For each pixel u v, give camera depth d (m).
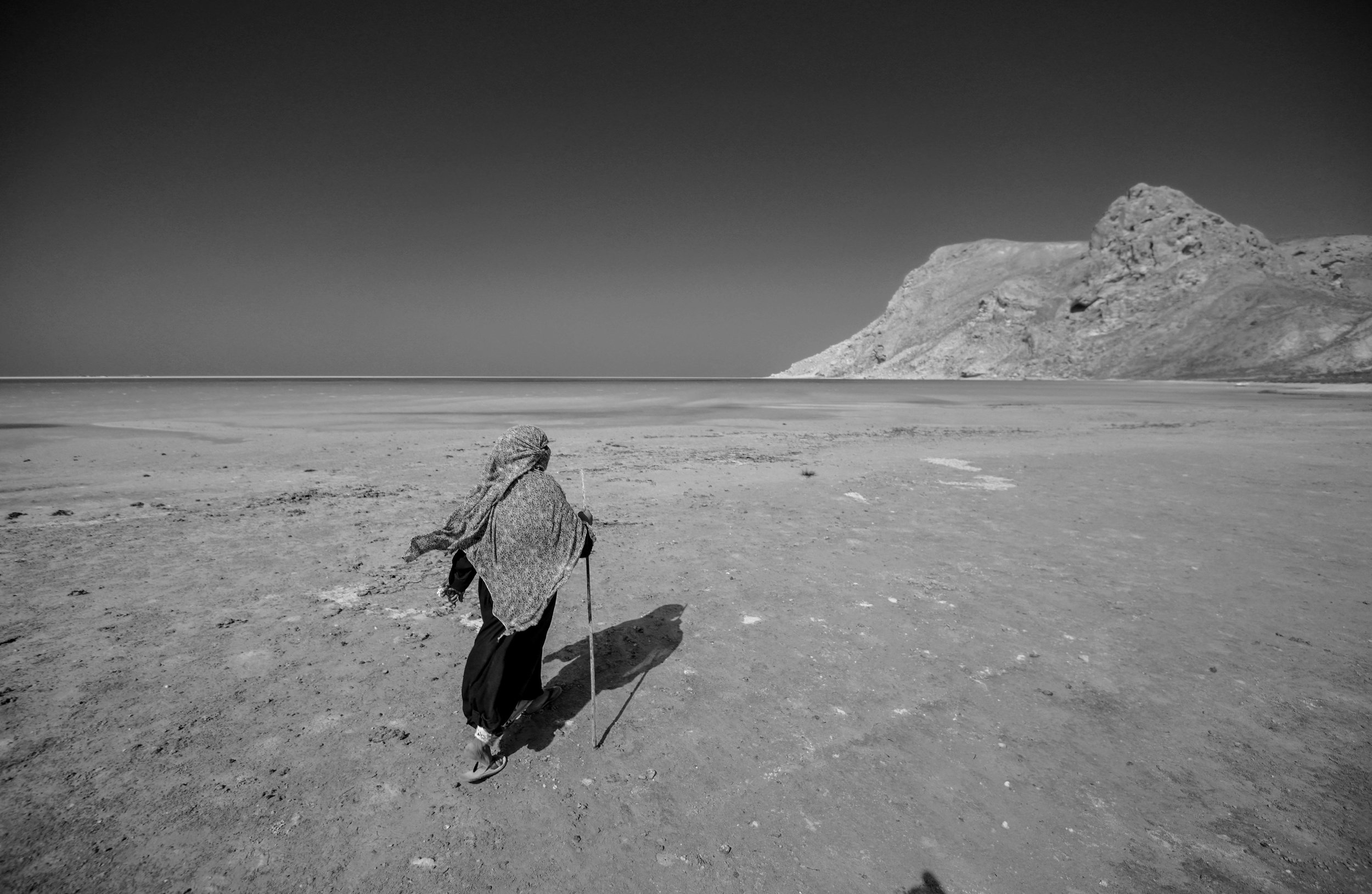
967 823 3.30
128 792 3.35
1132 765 3.79
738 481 12.59
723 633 5.52
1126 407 39.88
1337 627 5.74
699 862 3.01
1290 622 5.86
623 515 9.57
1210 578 7.03
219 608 5.82
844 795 3.49
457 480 12.47
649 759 3.79
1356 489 12.14
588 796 3.46
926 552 7.94
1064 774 3.70
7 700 4.18
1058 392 63.78
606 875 2.92
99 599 5.97
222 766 3.59
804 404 42.06
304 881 2.84
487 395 53.41
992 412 35.41
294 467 13.88
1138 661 5.09
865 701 4.45
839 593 6.47
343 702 4.29
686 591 6.46
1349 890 2.90
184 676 4.57
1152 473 13.89
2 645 4.98
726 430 23.72
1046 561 7.59
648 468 14.11
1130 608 6.18
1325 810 3.42
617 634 5.47
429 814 3.29
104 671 4.61
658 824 3.26
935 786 3.58
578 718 4.21
